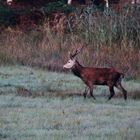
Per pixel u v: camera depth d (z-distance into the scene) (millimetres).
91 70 33531
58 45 50688
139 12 52062
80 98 33750
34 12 62406
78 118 27078
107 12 52406
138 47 48875
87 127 25312
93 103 31984
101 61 46312
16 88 37188
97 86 39375
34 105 30812
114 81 33500
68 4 64500
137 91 35938
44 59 49219
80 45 49938
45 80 41531
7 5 66125
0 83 39688
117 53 47188
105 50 47969
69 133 24031
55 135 23703
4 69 46906
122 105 31562
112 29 50375
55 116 27609
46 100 32531
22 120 26641
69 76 44094
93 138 23062
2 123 26000
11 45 52156
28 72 45531
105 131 24312
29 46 52000
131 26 50562
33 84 39625
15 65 49094
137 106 31203
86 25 52188
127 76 43031
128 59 45906
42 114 28047
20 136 23656
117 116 27812
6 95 34344
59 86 38844
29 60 49531
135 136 23234
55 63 48188
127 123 26078
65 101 32344
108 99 33094
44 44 51312
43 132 24234
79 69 33719
